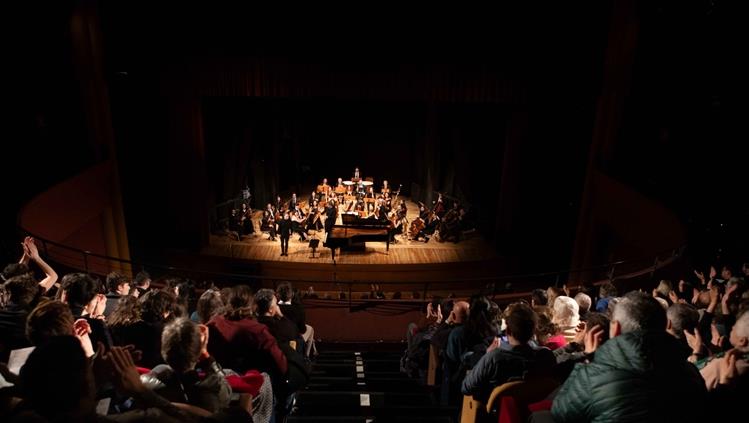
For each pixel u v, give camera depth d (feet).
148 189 69.46
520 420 10.12
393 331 36.32
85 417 6.98
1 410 7.79
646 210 50.44
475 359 15.53
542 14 58.90
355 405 17.16
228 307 15.26
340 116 96.02
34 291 13.75
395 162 97.96
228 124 76.64
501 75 61.57
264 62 61.26
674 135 57.26
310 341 24.95
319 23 59.88
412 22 59.77
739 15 49.37
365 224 70.13
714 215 46.60
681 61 55.52
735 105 51.29
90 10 56.65
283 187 96.27
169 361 9.43
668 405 7.59
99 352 8.60
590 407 7.88
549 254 71.87
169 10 59.16
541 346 14.39
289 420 15.29
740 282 18.35
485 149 80.64
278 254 69.41
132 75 62.18
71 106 58.70
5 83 50.83
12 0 44.14
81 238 55.21
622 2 55.88
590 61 60.64
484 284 68.33
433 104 84.33
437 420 15.26
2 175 50.47
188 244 70.13
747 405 9.93
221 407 9.70
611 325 9.17
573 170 69.36
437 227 76.79
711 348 15.20
